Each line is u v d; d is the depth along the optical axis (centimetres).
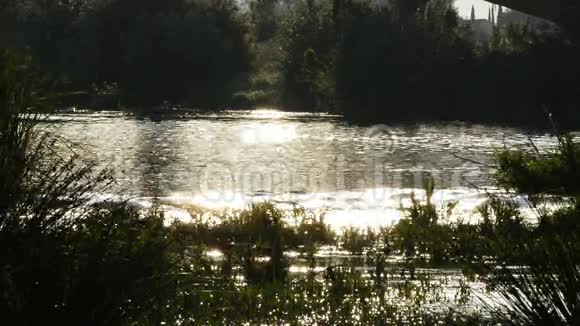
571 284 1117
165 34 12056
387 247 2178
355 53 10600
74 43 11806
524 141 7056
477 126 9175
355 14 11062
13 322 1055
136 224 1226
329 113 11056
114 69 11969
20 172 1101
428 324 1419
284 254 2123
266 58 13512
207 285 1647
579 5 9200
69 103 11288
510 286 1173
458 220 2605
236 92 12531
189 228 2455
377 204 3488
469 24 11838
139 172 4638
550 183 1800
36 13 11969
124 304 1126
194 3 13138
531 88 10094
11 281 1029
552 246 1155
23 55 1171
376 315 1492
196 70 12231
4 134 1107
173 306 1332
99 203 1202
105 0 12312
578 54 9894
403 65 10488
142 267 1138
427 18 11019
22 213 1099
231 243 2278
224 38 12781
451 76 10406
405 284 1727
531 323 1134
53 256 1088
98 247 1113
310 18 12206
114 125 8375
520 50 10481
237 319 1445
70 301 1088
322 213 3041
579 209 1380
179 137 7262
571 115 9838
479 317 1405
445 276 1864
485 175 4688
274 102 12069
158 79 12069
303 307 1537
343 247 2328
